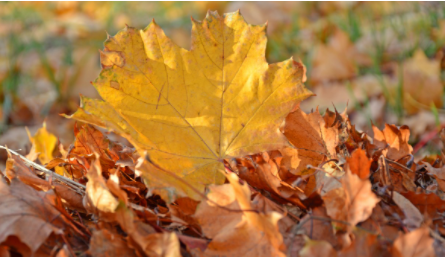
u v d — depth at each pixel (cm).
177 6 246
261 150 58
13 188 55
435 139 113
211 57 59
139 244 52
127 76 58
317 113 60
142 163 54
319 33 187
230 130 59
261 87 59
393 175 60
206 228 54
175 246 52
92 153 61
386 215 56
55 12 248
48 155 73
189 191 56
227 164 61
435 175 60
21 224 53
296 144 61
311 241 52
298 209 57
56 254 54
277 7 221
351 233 53
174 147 58
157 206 58
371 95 140
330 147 60
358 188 53
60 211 55
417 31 158
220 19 59
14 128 149
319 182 57
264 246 53
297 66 58
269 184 57
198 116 59
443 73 137
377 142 63
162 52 58
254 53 59
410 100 129
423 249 51
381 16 190
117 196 56
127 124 57
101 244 53
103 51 57
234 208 54
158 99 58
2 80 170
